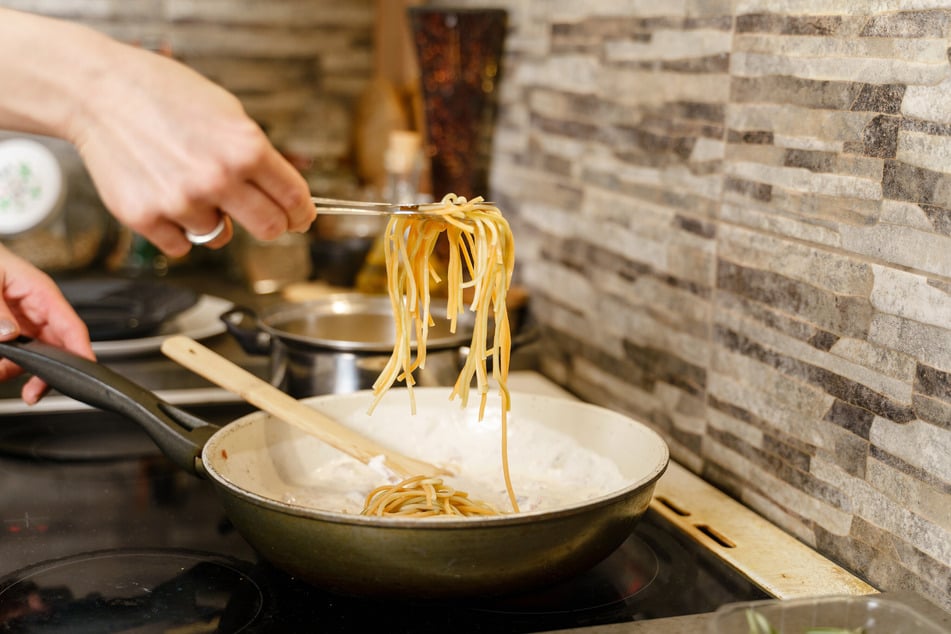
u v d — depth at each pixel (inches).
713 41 42.6
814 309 37.2
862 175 34.4
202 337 60.2
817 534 37.8
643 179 49.1
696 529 39.2
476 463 43.3
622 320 52.1
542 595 34.3
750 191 40.7
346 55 86.8
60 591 34.8
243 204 28.2
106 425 52.7
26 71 27.2
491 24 63.6
